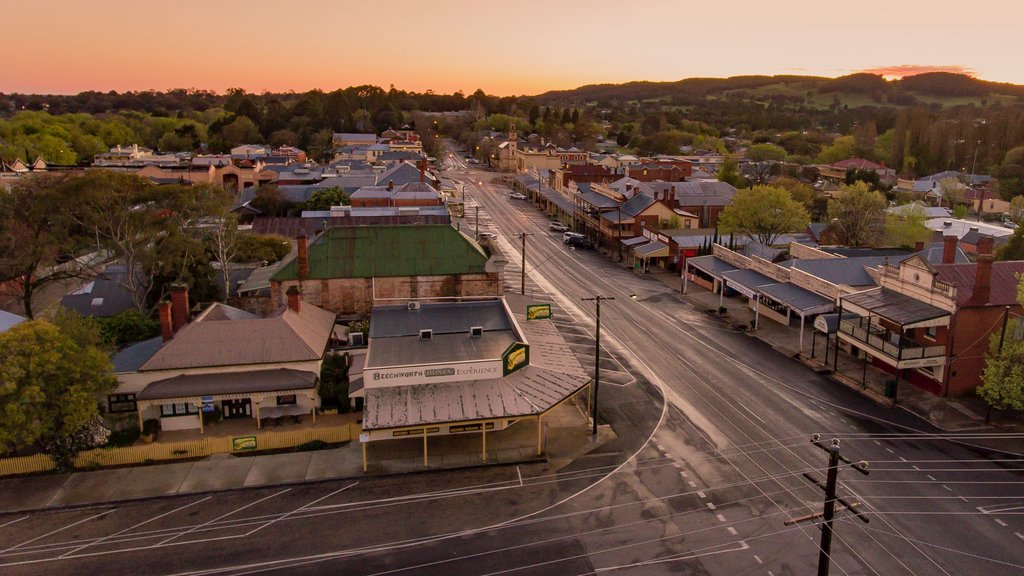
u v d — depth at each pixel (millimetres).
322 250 51625
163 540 30516
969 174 164750
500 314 48250
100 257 72000
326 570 28359
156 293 59281
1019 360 38812
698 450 38250
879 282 51688
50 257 55062
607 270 85688
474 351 41375
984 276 43312
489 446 38969
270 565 28719
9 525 31688
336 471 36312
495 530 31047
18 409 33906
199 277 59469
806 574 27547
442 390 38438
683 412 43125
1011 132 175875
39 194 55938
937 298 44438
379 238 52594
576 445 39031
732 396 45531
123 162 155375
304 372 41875
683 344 56312
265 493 34406
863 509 32062
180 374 40719
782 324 61719
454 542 30188
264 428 40719
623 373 49812
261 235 79875
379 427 35219
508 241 102812
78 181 55469
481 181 177250
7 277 59719
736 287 63281
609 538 30250
